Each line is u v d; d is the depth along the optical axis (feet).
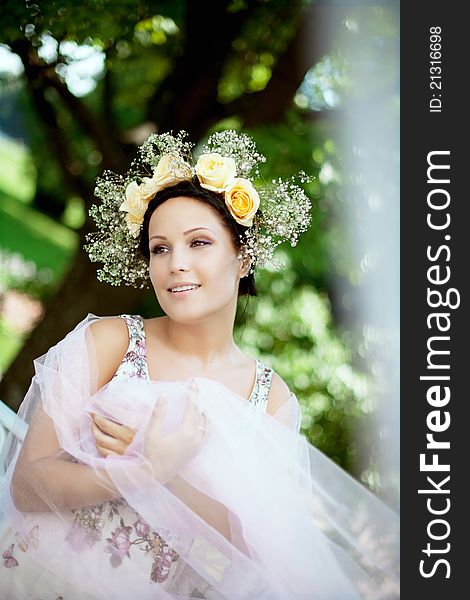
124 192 7.26
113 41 16.14
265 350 20.61
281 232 7.30
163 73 18.69
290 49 16.78
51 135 17.81
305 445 7.13
